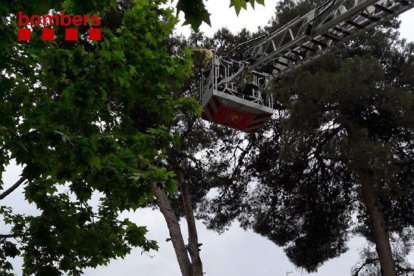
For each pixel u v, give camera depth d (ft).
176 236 64.28
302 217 81.00
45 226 34.22
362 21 43.21
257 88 51.26
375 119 66.95
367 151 59.77
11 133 26.09
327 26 42.78
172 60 30.48
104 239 34.76
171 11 30.09
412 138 66.54
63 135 25.27
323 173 74.79
